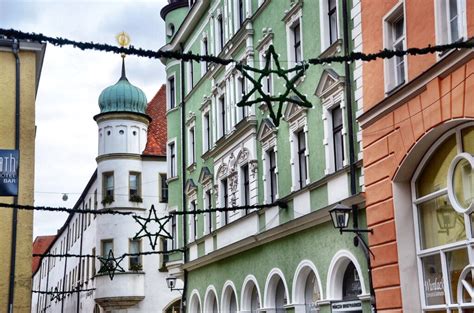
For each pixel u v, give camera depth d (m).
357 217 17.70
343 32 18.91
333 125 19.72
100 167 44.97
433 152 15.00
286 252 22.14
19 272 23.31
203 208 30.94
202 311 30.61
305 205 20.95
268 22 24.39
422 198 15.38
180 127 34.81
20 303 23.12
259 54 25.19
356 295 18.47
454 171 14.34
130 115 45.25
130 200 44.31
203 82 31.70
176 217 34.72
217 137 29.52
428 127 14.35
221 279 28.38
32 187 23.91
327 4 20.39
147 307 43.41
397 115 15.59
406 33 15.20
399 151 15.49
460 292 14.05
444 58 13.56
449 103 13.66
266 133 24.09
